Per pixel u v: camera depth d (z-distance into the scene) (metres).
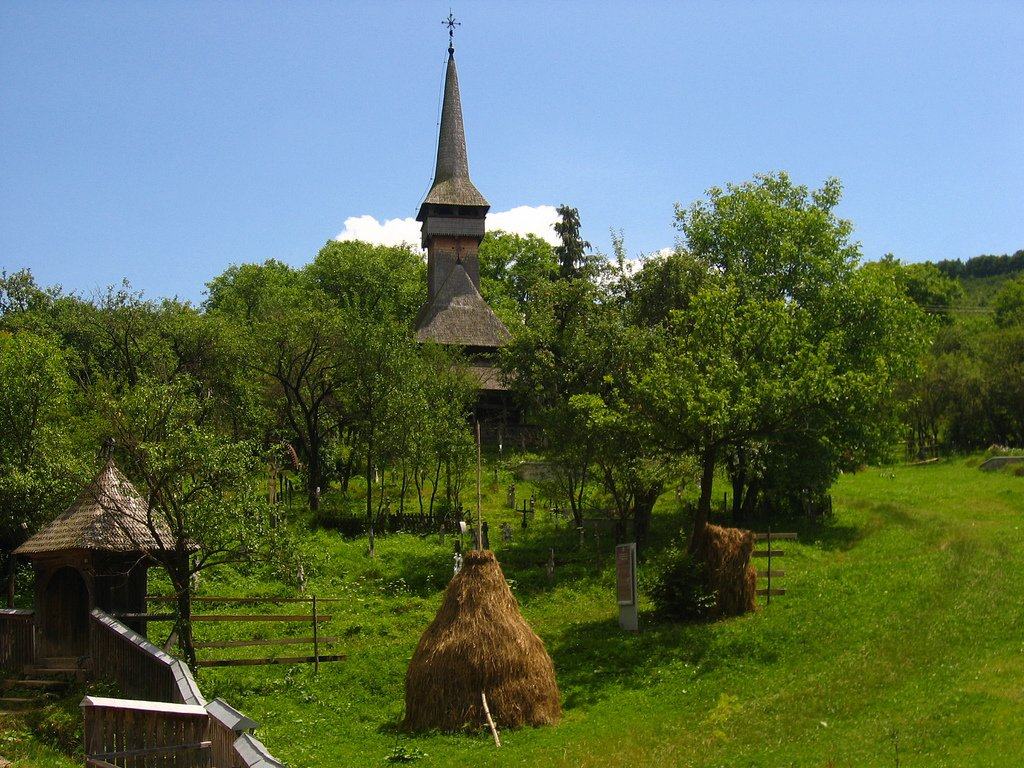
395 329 54.03
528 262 102.19
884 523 42.25
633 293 46.28
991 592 26.69
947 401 68.12
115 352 54.03
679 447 32.22
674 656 25.83
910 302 45.28
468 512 48.19
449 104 84.38
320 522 46.75
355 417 51.22
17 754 19.77
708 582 29.14
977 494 48.22
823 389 30.31
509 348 43.09
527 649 22.45
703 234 50.59
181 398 29.11
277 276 95.38
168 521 25.84
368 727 22.75
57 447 34.31
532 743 20.42
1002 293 91.44
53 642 25.64
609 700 23.20
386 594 35.91
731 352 32.88
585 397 35.31
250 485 27.14
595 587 35.28
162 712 15.28
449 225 82.12
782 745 18.12
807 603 28.72
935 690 20.06
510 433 69.62
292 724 22.77
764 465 41.56
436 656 22.30
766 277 46.62
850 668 22.52
